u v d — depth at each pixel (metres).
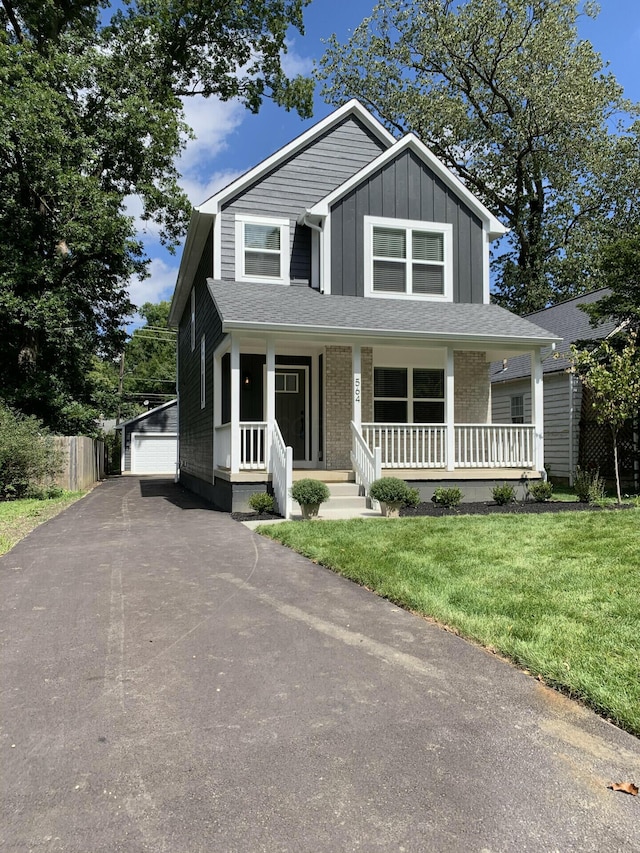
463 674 3.37
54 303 17.67
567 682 3.12
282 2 22.33
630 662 3.33
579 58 23.47
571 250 25.88
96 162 18.44
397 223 13.12
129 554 6.80
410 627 4.18
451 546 6.58
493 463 11.65
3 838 2.02
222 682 3.28
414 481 11.09
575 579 5.14
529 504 10.91
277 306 11.15
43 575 5.82
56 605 4.76
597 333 14.81
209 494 13.55
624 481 13.77
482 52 24.86
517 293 27.45
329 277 12.69
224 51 22.75
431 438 13.09
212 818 2.12
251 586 5.31
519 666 3.46
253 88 23.45
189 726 2.79
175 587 5.29
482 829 2.04
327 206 12.62
